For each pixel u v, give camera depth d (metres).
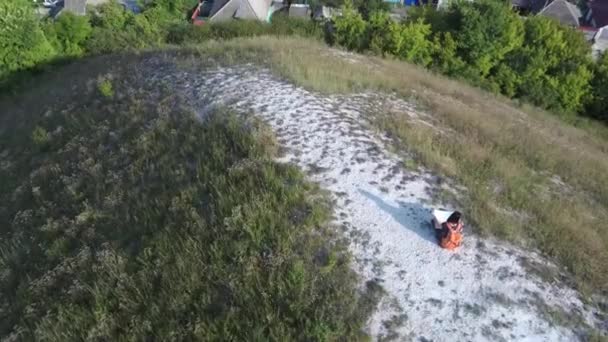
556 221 9.99
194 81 14.62
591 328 7.82
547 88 23.42
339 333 7.22
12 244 10.42
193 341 7.26
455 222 8.85
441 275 8.39
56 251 9.57
